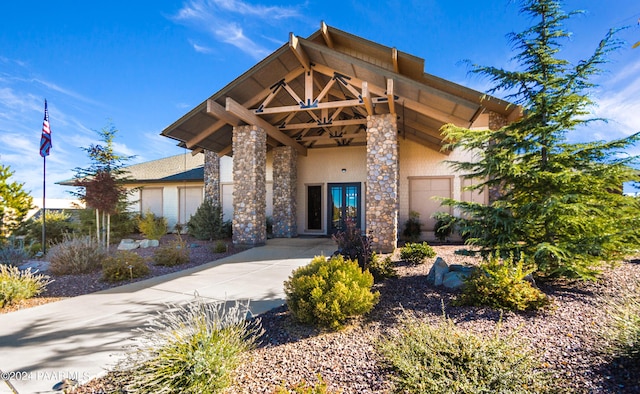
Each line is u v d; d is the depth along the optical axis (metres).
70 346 3.93
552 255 5.71
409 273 7.36
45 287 6.87
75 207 16.48
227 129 13.13
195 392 2.72
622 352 2.96
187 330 3.27
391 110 10.65
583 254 5.40
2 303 5.50
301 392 2.55
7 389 3.04
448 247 11.68
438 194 14.56
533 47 5.99
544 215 5.46
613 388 2.60
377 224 10.89
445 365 2.69
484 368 2.64
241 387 2.96
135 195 19.70
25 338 4.18
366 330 4.22
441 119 10.30
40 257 11.38
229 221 16.19
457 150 14.38
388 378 2.95
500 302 4.61
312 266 5.29
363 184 16.02
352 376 3.06
